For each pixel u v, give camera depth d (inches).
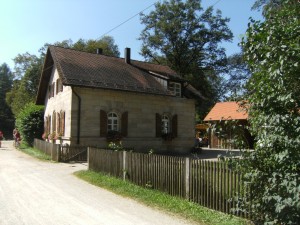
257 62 223.5
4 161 768.9
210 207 321.4
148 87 1047.6
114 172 502.9
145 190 403.5
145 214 306.3
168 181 386.0
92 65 1039.6
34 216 297.6
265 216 231.6
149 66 1262.3
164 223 277.6
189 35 1788.9
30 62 2546.8
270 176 216.1
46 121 1227.2
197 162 342.3
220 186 309.7
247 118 245.9
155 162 410.0
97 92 922.1
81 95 894.4
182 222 280.1
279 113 210.7
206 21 1797.5
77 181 491.2
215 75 2038.6
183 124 1123.3
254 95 224.2
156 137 1043.3
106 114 934.4
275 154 207.5
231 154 251.8
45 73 1176.8
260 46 211.3
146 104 1027.9
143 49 1852.9
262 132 223.6
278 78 199.0
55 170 614.5
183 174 362.6
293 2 222.2
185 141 1123.9
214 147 1429.6
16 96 2379.4
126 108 979.3
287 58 191.8
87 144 891.4
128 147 971.3
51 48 1048.8
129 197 380.2
